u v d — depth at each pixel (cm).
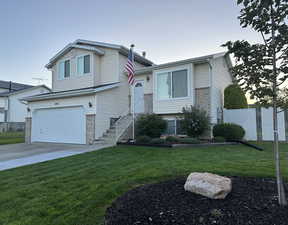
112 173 513
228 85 1432
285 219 244
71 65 1523
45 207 334
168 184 392
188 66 1152
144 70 1311
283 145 960
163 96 1234
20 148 1102
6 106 2906
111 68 1421
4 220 295
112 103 1291
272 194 321
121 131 1170
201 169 513
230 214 258
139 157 705
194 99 1141
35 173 553
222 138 1040
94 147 1019
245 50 322
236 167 528
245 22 332
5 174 553
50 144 1254
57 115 1334
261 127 1153
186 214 264
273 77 311
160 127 1115
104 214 302
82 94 1209
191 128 1032
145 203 309
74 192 395
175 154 736
